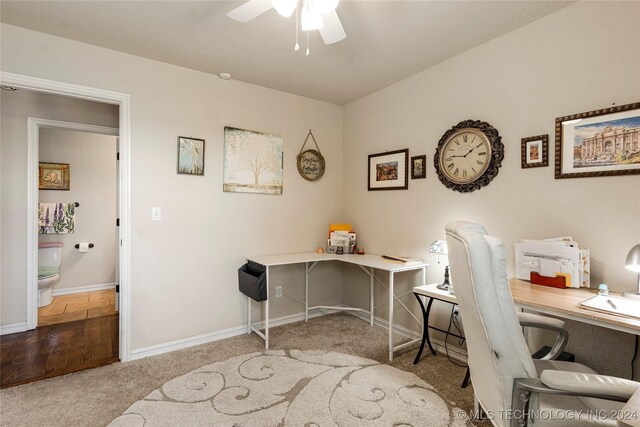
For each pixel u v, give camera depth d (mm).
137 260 2584
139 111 2596
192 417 1819
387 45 2428
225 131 3004
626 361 1754
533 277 2004
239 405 1933
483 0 1897
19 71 2182
